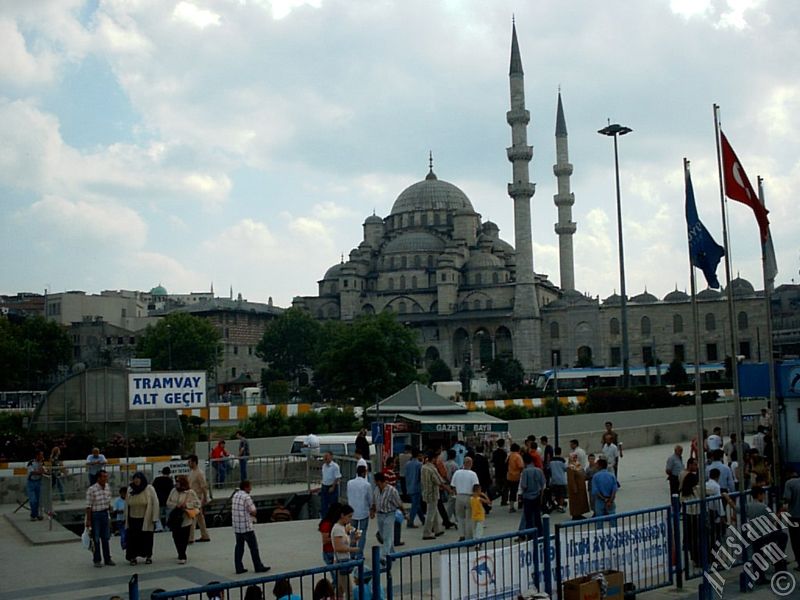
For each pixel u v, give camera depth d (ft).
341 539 55.52
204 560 69.92
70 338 454.40
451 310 500.74
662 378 380.37
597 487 75.56
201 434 176.45
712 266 76.43
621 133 213.05
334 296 556.10
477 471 92.58
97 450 99.19
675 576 58.65
